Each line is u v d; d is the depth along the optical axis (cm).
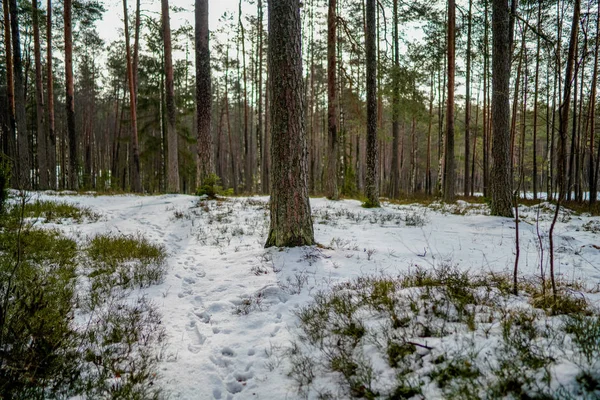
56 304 401
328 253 637
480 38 2052
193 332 396
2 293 351
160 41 2266
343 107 1762
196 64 1382
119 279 534
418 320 338
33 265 532
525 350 259
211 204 1259
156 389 292
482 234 873
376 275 535
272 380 305
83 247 689
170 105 1548
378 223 1004
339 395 269
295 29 640
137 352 342
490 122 2620
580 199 1888
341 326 361
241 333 388
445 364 264
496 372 242
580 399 208
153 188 2511
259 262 600
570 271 567
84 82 3591
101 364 317
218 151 3419
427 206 1484
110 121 4525
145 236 825
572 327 285
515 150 2664
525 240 807
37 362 278
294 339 362
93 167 4072
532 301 360
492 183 1117
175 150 1566
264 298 469
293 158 649
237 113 4512
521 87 2216
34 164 2941
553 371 233
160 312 437
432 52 2014
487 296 382
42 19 1867
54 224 861
